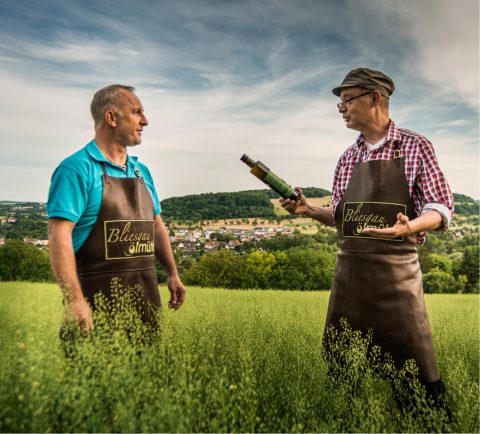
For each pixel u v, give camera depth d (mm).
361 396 2484
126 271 2900
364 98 3168
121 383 1883
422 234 3160
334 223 3746
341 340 3135
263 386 2652
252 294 22891
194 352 2627
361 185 3170
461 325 6148
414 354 2938
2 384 1752
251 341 3412
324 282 60750
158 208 3580
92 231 2834
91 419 1693
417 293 3021
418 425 2375
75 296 2537
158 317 2979
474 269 67812
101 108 2982
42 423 1638
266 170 3455
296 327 4906
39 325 2074
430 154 3031
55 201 2682
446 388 3061
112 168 2982
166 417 1730
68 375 1877
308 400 2551
